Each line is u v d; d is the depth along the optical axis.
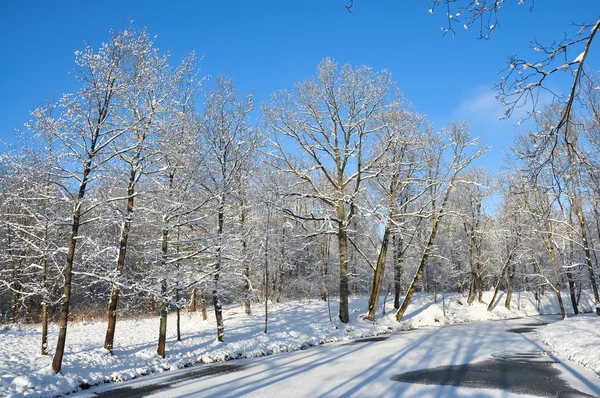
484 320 32.41
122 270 16.02
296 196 24.84
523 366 13.75
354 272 39.91
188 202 17.50
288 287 39.16
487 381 11.59
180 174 17.36
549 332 20.33
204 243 17.81
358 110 25.30
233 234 18.81
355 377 12.54
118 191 15.88
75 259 16.23
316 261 41.81
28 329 23.06
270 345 19.28
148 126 15.04
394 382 11.73
